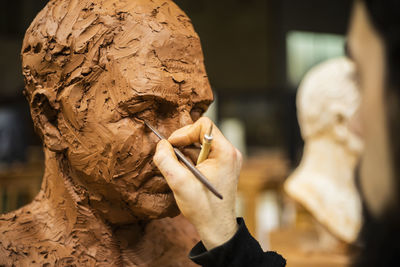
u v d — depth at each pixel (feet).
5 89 6.97
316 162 5.85
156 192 2.45
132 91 2.30
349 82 5.54
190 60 2.53
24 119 7.41
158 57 2.40
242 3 10.23
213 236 2.12
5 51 6.83
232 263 2.11
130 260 2.74
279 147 10.99
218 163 2.13
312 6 9.26
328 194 5.51
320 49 9.55
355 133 5.38
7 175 6.05
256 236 8.29
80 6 2.52
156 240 2.95
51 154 2.76
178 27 2.54
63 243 2.64
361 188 2.53
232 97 11.00
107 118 2.35
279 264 2.23
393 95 2.12
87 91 2.43
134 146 2.34
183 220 3.36
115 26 2.42
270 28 10.23
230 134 11.25
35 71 2.58
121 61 2.36
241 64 10.57
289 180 6.09
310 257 5.41
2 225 2.65
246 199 8.38
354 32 2.34
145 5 2.53
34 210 2.81
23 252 2.48
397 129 2.14
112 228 2.68
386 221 2.32
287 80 10.23
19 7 6.71
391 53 2.08
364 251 2.50
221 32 10.25
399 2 1.97
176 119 2.47
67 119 2.47
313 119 5.82
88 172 2.45
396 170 2.20
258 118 11.09
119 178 2.37
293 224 7.87
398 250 2.31
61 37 2.47
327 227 5.40
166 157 2.12
